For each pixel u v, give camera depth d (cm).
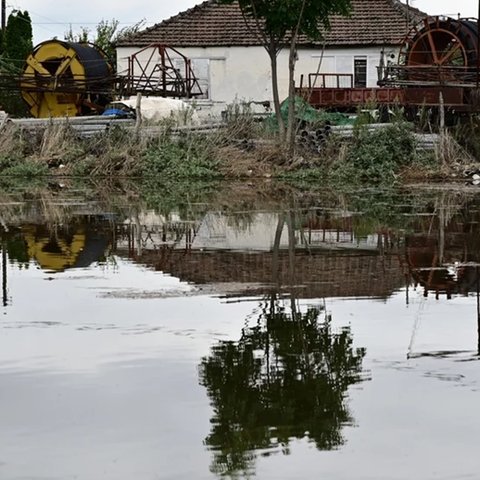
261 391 1759
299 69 10981
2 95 10444
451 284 2884
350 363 1942
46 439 1527
